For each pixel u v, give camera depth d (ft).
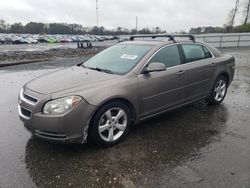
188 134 14.15
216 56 18.53
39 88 12.16
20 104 12.48
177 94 15.61
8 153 12.21
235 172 10.54
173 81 15.08
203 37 88.17
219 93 19.15
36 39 205.26
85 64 16.25
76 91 11.65
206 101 19.57
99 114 11.95
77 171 10.74
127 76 13.21
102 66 14.94
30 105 11.65
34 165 11.20
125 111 13.08
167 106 15.24
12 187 9.77
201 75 16.94
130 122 13.58
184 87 15.90
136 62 14.03
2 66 43.14
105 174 10.52
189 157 11.74
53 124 11.10
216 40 87.51
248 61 45.27
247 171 10.60
